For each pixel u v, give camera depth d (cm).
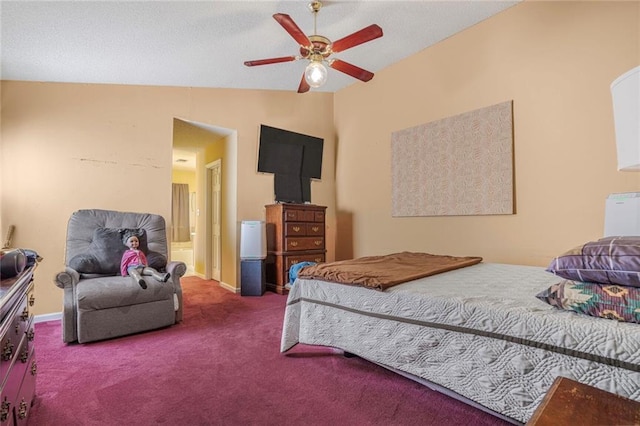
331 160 516
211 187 548
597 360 108
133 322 262
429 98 378
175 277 296
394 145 415
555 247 281
